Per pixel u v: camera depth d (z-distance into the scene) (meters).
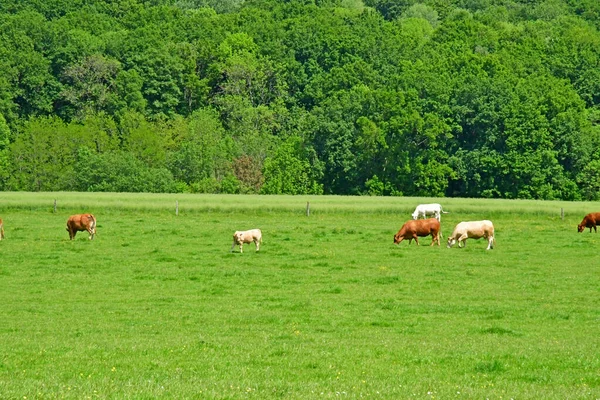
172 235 48.91
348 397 16.41
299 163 106.75
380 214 63.56
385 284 33.06
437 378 18.77
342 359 20.66
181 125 117.25
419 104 108.06
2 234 46.91
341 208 63.84
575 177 102.56
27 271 35.69
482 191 102.88
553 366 20.14
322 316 26.73
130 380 17.81
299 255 40.72
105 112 119.81
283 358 20.72
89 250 42.22
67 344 22.31
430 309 27.88
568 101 108.06
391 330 24.67
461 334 24.17
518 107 103.06
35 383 17.36
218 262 38.47
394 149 103.94
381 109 108.81
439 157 105.06
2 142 107.88
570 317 26.84
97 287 32.12
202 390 16.80
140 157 108.75
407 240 47.34
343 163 106.06
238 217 61.38
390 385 17.75
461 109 107.50
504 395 16.88
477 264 38.25
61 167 105.12
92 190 98.75
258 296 30.39
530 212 63.75
